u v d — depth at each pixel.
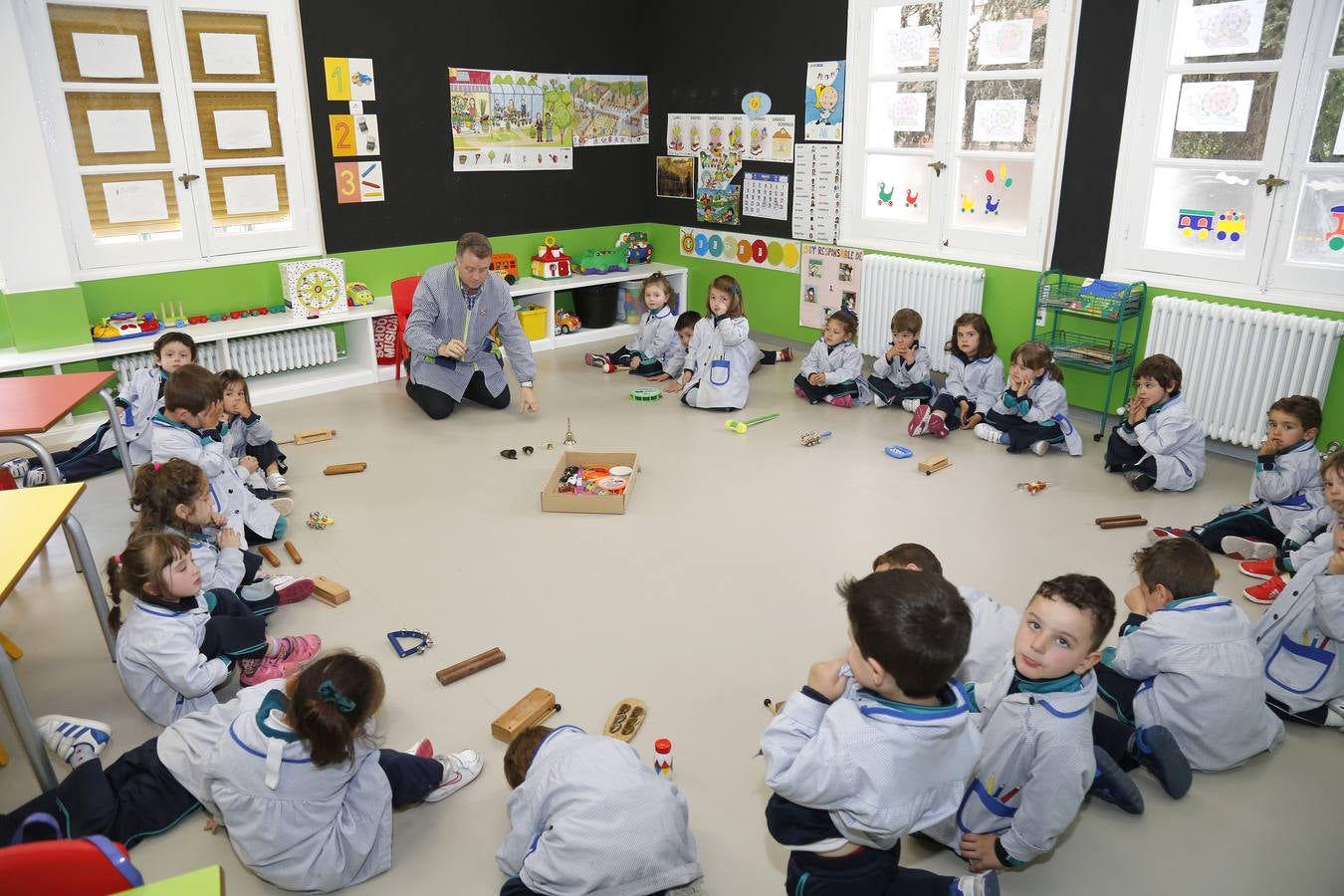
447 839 1.99
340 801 1.84
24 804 1.96
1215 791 2.14
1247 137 4.00
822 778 1.44
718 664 2.59
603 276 6.22
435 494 3.76
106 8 4.35
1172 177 4.27
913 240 5.33
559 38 6.01
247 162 4.92
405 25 5.31
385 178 5.46
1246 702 2.11
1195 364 4.21
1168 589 2.18
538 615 2.84
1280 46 3.83
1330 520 2.90
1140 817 2.06
